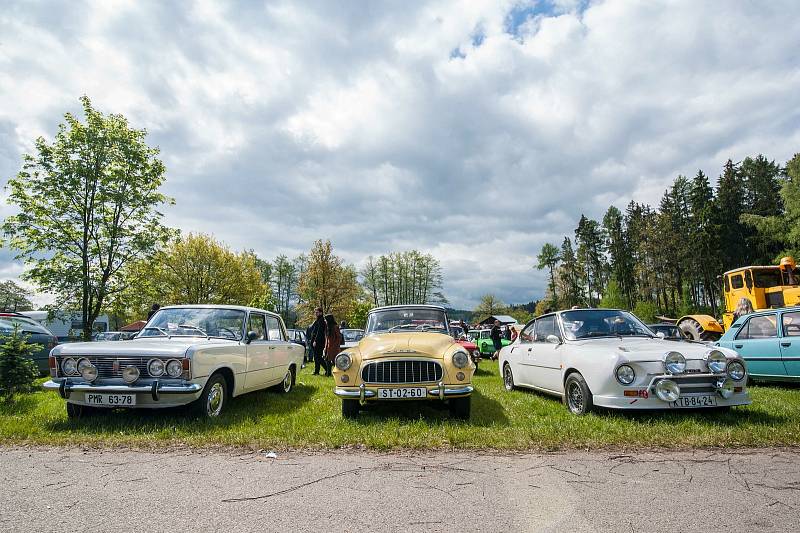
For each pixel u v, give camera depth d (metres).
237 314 7.55
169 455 4.44
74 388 5.52
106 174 15.96
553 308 74.44
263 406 7.09
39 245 15.06
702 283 54.38
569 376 6.46
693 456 4.29
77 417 5.93
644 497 3.29
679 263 54.34
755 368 8.73
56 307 15.84
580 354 6.22
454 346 6.32
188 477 3.77
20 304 62.50
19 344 7.56
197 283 33.94
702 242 49.72
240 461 4.23
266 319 8.45
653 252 55.88
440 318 8.13
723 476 3.71
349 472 3.90
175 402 5.54
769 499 3.23
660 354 5.57
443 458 4.33
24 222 15.18
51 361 5.76
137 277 17.39
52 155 15.54
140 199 16.64
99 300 16.22
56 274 15.23
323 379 11.51
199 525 2.84
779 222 33.62
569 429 5.08
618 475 3.78
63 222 15.64
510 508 3.11
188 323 7.24
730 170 58.53
